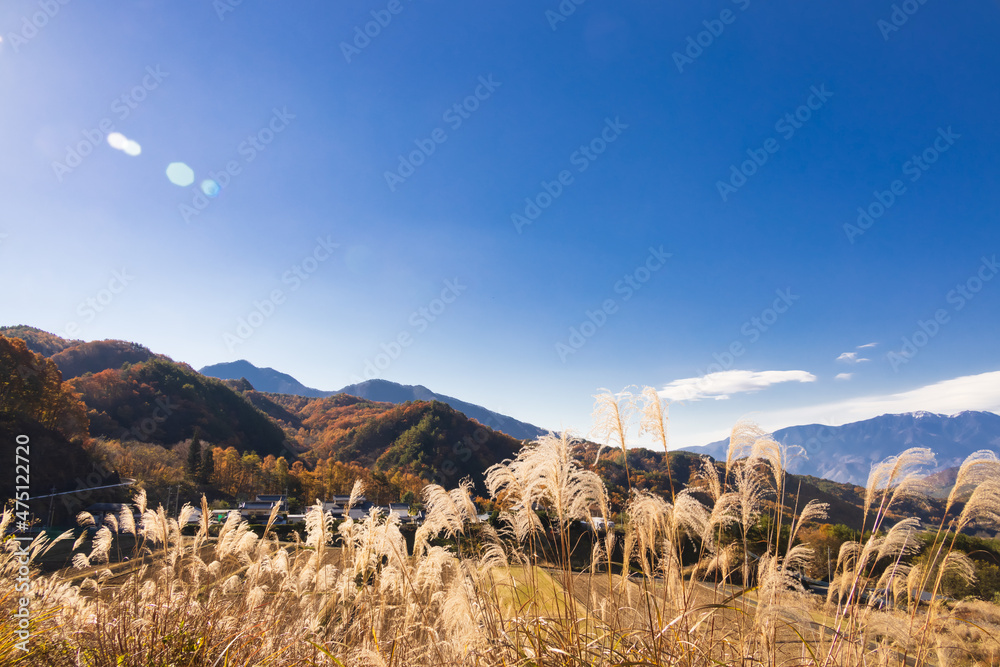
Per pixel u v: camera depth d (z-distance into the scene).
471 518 4.36
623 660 3.08
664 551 3.53
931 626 3.33
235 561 6.21
